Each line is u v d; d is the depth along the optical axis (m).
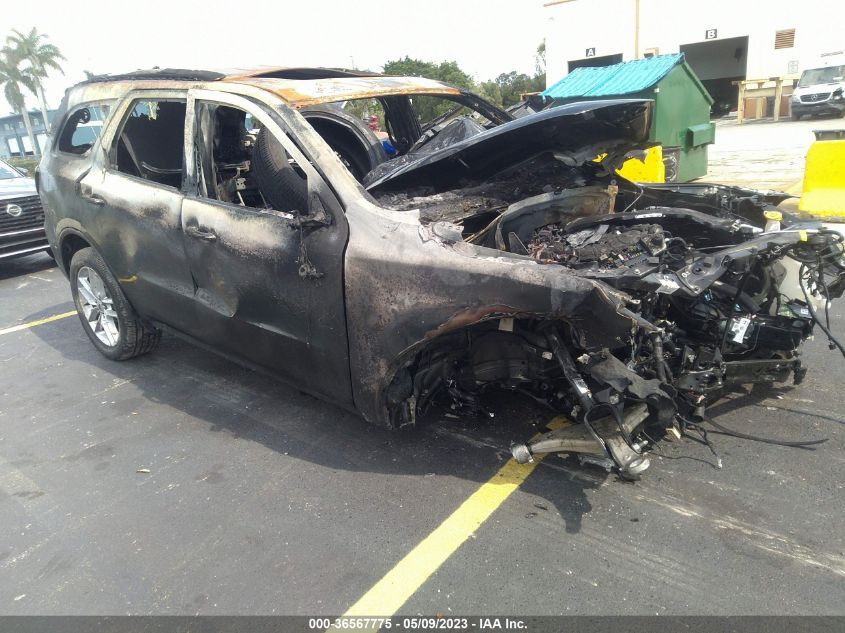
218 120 3.74
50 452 3.57
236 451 3.46
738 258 2.83
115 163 4.09
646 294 2.81
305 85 3.42
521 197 3.62
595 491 2.91
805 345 4.21
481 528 2.72
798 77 24.25
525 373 2.98
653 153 8.04
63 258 4.80
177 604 2.42
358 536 2.73
